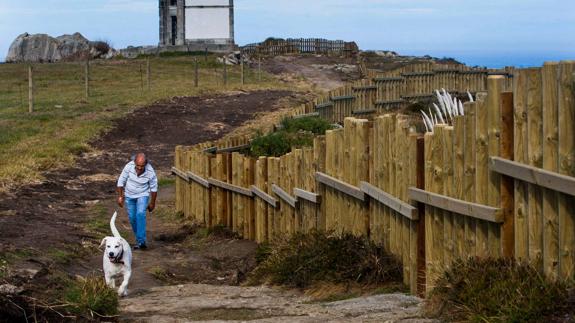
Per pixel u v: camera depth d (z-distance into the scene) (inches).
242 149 859.4
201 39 2819.9
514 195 299.4
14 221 647.1
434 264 356.5
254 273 503.8
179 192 812.6
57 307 343.9
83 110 1441.9
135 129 1307.8
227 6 2812.5
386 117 408.2
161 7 2881.4
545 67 276.5
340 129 470.3
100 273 512.4
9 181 858.8
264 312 368.2
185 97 1626.5
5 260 462.9
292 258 456.8
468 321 284.7
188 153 778.8
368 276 405.7
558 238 274.8
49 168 988.6
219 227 686.5
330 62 2669.8
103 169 1037.8
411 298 366.0
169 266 565.9
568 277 270.4
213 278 536.4
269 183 600.7
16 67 2336.4
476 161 319.9
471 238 330.0
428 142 358.0
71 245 570.9
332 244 436.8
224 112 1476.4
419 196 363.9
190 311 381.4
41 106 1498.5
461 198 334.6
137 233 637.3
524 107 290.7
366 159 436.5
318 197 500.7
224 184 680.4
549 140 275.9
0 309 318.0
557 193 273.7
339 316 338.0
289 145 835.4
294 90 1873.8
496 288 285.6
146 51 2851.9
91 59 2807.6
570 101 265.3
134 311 386.3
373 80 1428.4
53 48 3093.0
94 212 772.0
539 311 264.5
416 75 1504.7
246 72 2340.1
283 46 2886.3
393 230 407.8
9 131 1208.8
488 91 309.3
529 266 287.6
